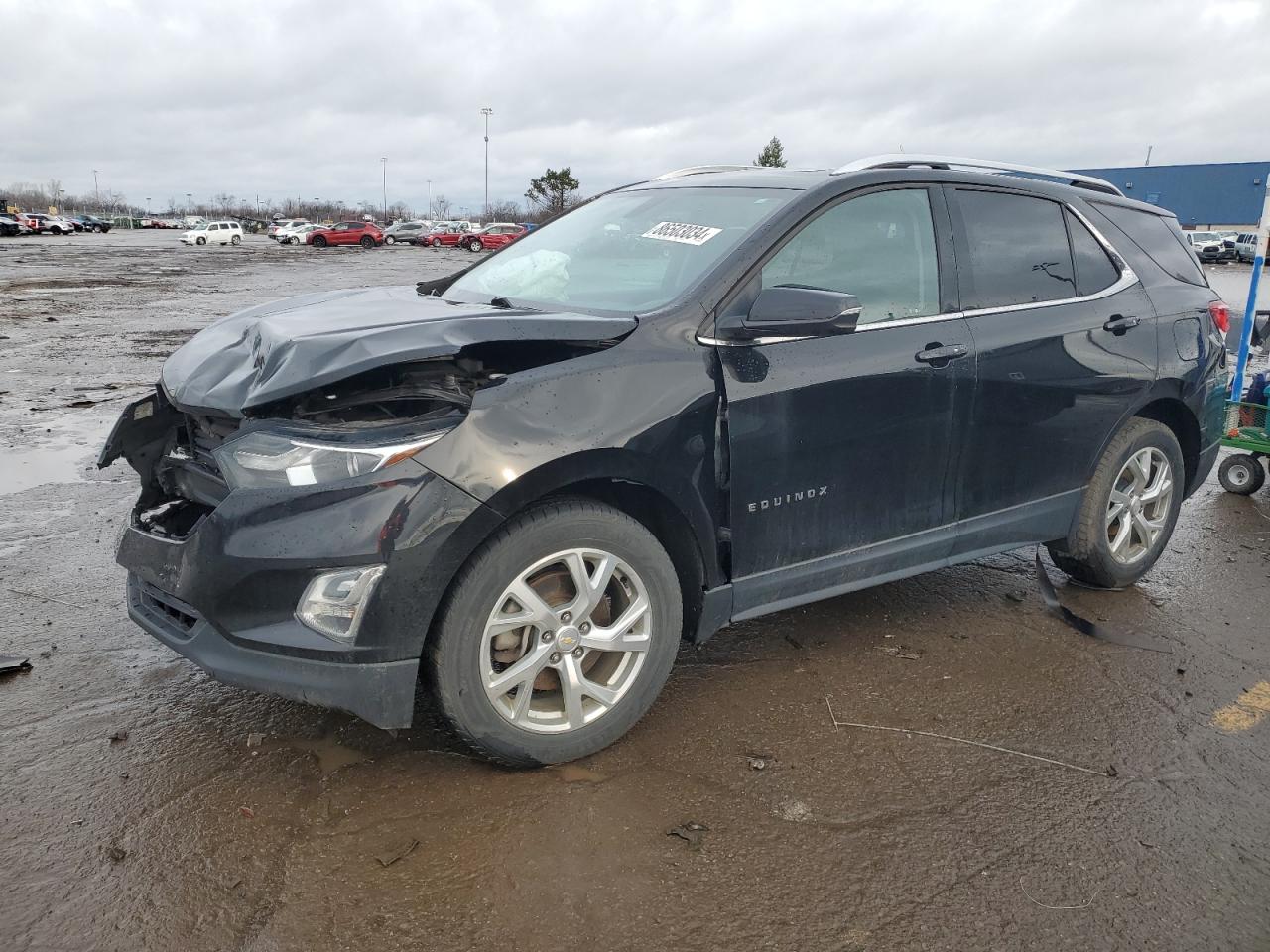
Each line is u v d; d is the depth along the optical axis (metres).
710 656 3.79
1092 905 2.48
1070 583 4.71
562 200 74.06
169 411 3.31
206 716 3.25
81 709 3.27
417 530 2.57
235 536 2.61
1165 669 3.81
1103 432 4.22
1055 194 4.19
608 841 2.65
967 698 3.53
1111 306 4.22
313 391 2.74
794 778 2.98
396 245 59.69
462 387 2.82
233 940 2.27
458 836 2.65
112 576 4.46
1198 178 63.34
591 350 2.92
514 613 2.83
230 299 19.25
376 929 2.31
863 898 2.48
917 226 3.67
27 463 6.45
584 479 2.81
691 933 2.34
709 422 3.05
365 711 2.65
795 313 2.98
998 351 3.75
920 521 3.69
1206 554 5.21
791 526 3.32
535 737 2.91
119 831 2.64
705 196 3.76
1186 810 2.90
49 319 15.30
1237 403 6.25
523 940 2.29
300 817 2.72
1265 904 2.51
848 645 3.93
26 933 2.27
